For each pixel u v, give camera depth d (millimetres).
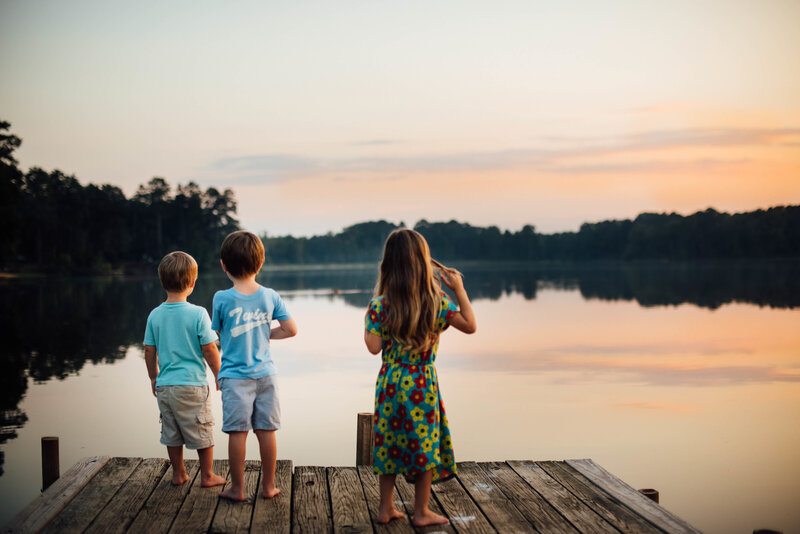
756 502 5344
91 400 9273
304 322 20547
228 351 3320
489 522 3104
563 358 13211
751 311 24375
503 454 6609
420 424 2955
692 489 5656
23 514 3129
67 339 16797
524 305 27797
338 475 3795
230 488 3383
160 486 3555
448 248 127875
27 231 69812
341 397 9297
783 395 9570
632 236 116812
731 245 104562
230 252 3346
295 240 130250
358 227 134375
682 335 17000
